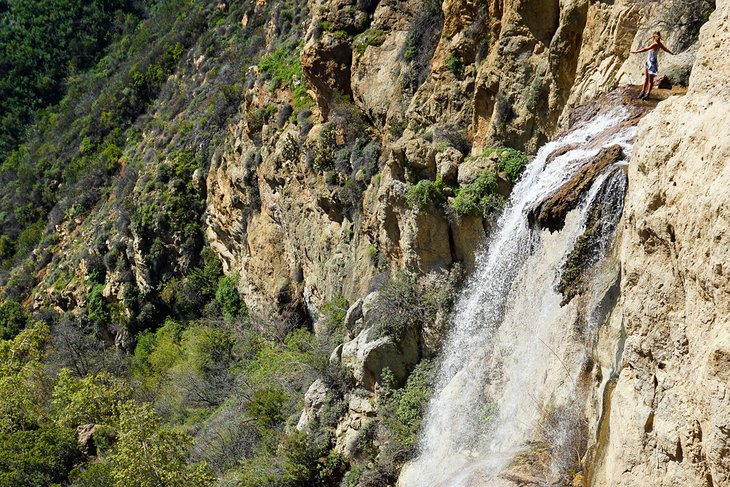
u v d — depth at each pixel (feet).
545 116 60.80
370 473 59.36
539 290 49.16
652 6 50.67
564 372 42.09
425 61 77.61
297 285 102.17
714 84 28.37
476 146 66.44
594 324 39.65
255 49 152.87
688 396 26.99
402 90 79.30
